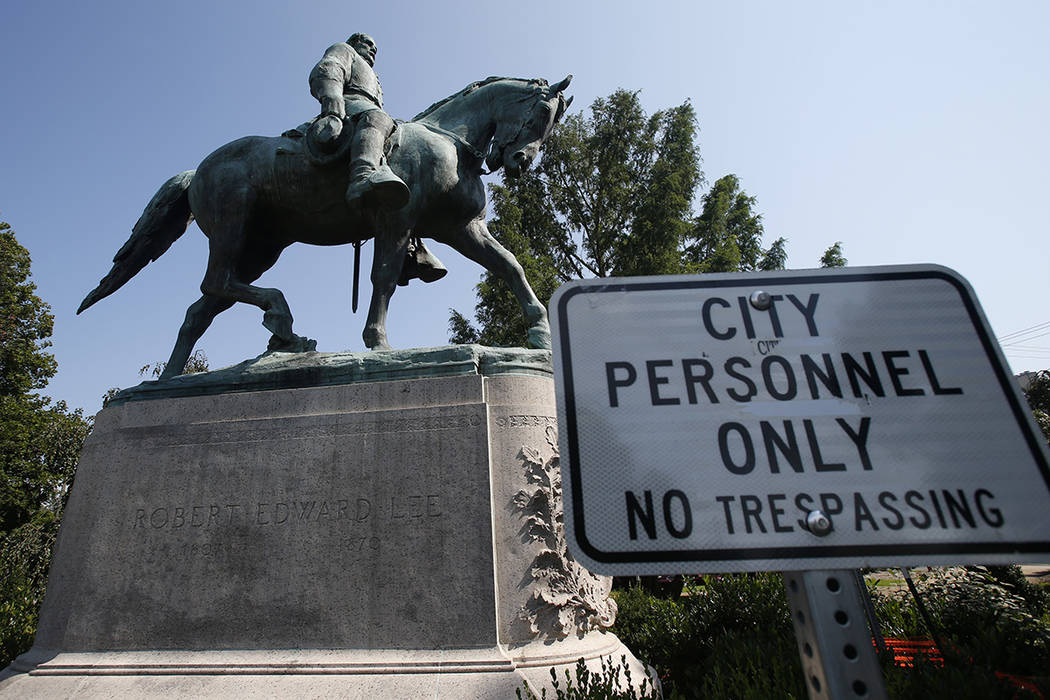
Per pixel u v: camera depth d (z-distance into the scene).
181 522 3.62
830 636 0.98
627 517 1.06
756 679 2.87
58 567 3.77
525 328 15.33
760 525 1.05
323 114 4.61
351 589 3.28
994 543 1.03
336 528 3.41
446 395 3.66
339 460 3.56
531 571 3.31
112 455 3.92
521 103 5.02
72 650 3.45
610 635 3.66
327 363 4.00
